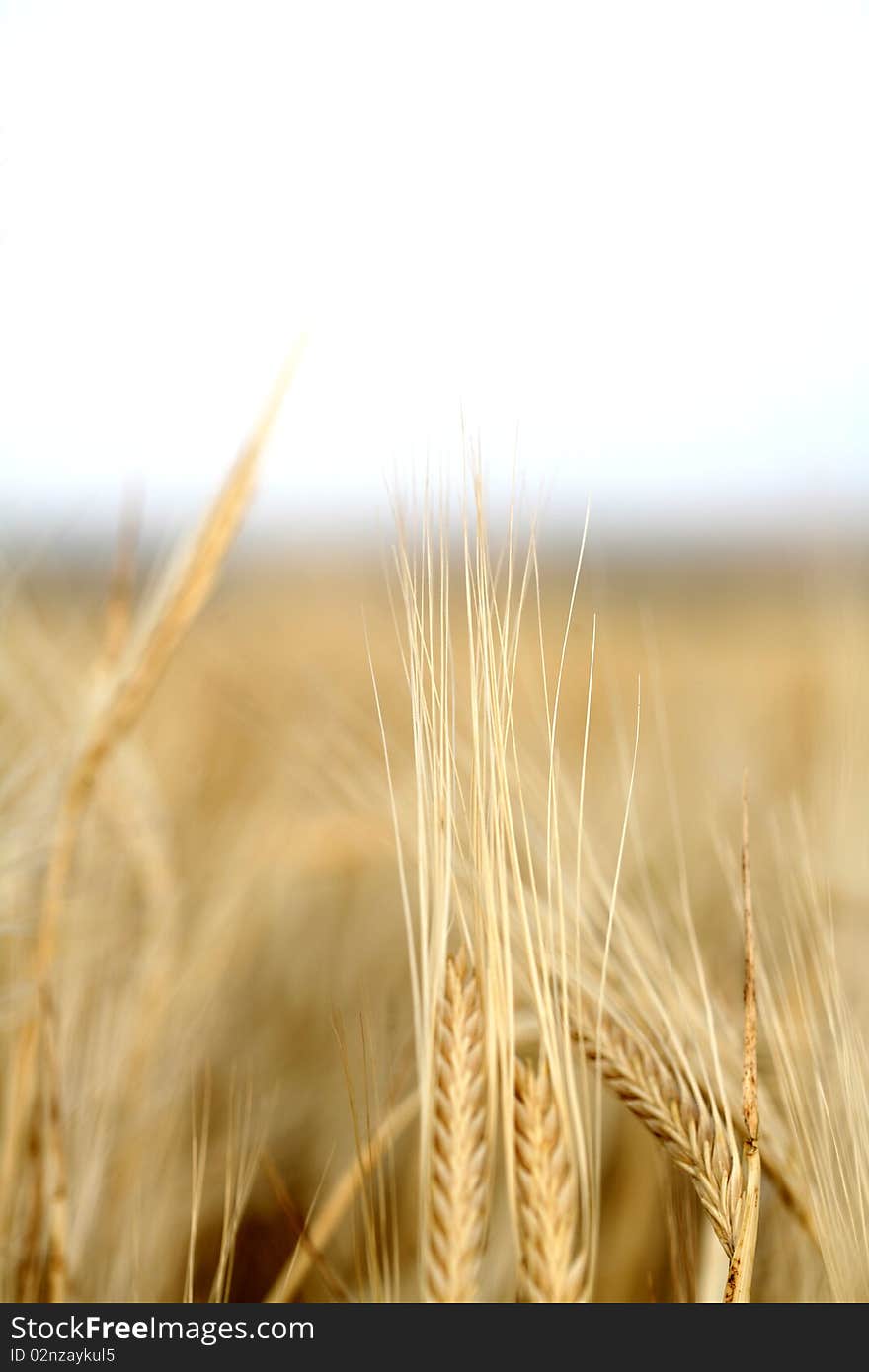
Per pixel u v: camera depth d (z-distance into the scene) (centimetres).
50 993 43
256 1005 63
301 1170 52
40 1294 40
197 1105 50
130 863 53
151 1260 43
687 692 109
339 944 67
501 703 33
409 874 60
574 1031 34
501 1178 42
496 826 33
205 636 95
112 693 41
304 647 99
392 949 67
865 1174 35
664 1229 45
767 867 53
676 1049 34
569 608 32
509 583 32
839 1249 35
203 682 97
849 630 73
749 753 82
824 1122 35
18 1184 41
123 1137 44
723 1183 33
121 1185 44
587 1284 33
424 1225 31
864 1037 38
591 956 37
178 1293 45
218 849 66
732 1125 34
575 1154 33
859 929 43
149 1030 47
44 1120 40
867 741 60
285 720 80
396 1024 46
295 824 64
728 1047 37
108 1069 45
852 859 46
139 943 51
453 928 35
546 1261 31
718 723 93
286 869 63
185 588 41
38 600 56
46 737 51
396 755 56
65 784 42
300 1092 54
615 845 60
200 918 57
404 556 33
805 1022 38
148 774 55
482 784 33
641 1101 33
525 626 40
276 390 40
